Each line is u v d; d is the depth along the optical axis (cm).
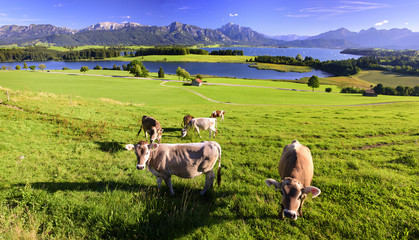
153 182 805
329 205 661
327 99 6919
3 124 1413
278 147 1389
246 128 2050
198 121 1600
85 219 554
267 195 725
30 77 9588
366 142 1520
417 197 691
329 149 1369
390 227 561
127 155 1129
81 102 2738
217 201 689
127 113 2414
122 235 512
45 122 1595
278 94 7775
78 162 989
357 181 818
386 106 4706
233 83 11569
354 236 534
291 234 551
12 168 858
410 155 1120
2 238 466
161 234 527
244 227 556
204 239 518
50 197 638
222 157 1145
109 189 739
